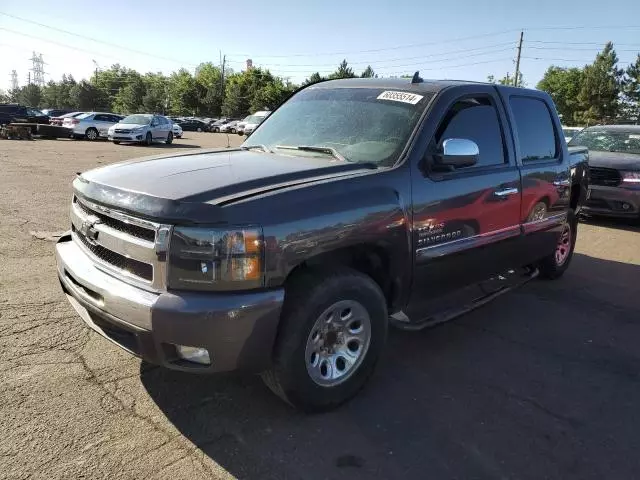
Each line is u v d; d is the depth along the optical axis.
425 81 4.17
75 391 3.22
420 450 2.88
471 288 4.39
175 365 2.72
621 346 4.41
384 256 3.38
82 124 28.44
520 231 4.63
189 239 2.59
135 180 3.00
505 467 2.79
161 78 111.50
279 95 73.81
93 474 2.54
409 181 3.43
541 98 5.16
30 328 4.01
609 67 68.88
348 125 3.89
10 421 2.89
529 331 4.64
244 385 3.42
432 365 3.90
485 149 4.23
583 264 7.02
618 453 2.96
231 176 3.03
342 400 3.22
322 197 2.95
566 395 3.56
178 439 2.85
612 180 9.32
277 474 2.63
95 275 2.94
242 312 2.62
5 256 5.73
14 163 14.43
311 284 2.90
